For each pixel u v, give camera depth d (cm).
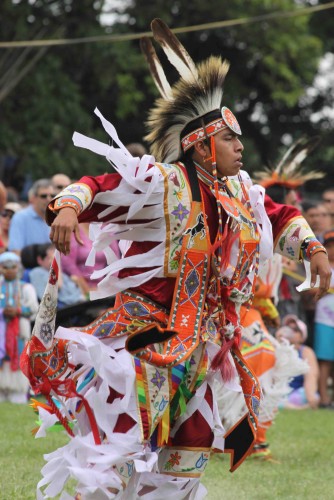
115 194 718
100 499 707
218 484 1038
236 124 766
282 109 4109
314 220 1952
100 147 721
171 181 739
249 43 3672
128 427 719
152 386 717
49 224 705
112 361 712
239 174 796
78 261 1734
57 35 3158
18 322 1722
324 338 1894
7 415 1452
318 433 1453
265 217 789
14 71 3061
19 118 3209
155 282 747
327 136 4125
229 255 755
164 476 742
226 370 763
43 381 729
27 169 3178
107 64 3294
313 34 4009
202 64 780
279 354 1252
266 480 1072
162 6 3444
